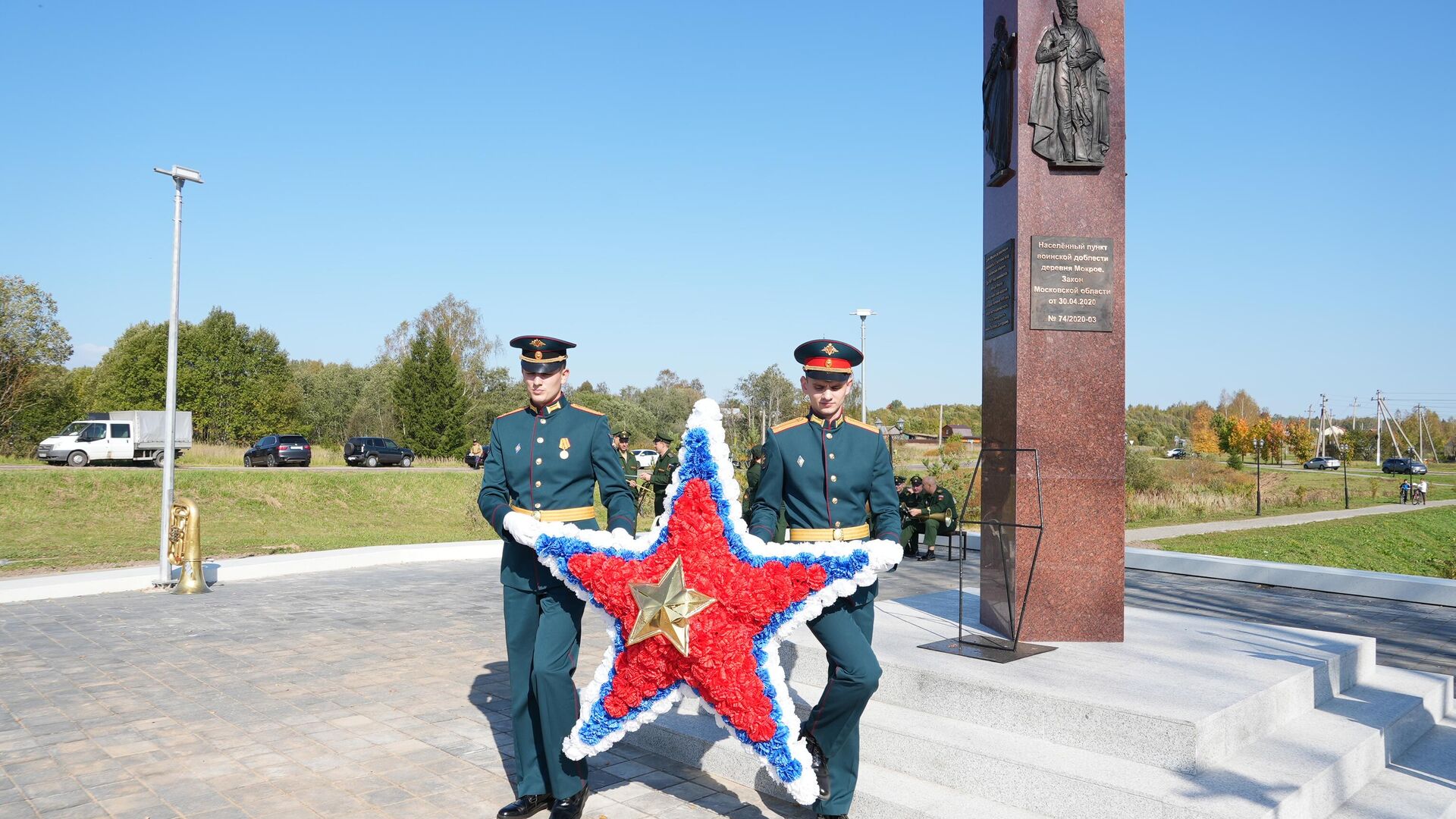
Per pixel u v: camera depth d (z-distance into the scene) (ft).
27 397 138.10
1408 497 116.78
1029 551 20.10
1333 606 35.99
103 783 15.71
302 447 119.24
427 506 92.73
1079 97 20.44
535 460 15.64
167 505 38.01
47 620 30.76
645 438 195.21
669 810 14.94
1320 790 13.91
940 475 88.17
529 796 14.71
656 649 13.50
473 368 212.23
